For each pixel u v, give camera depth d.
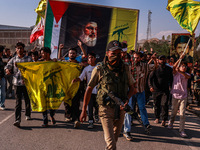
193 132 4.88
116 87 2.60
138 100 4.72
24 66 4.64
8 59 8.21
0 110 6.24
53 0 7.05
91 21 7.25
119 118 2.59
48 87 4.75
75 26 7.20
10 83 7.96
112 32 7.38
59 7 7.10
